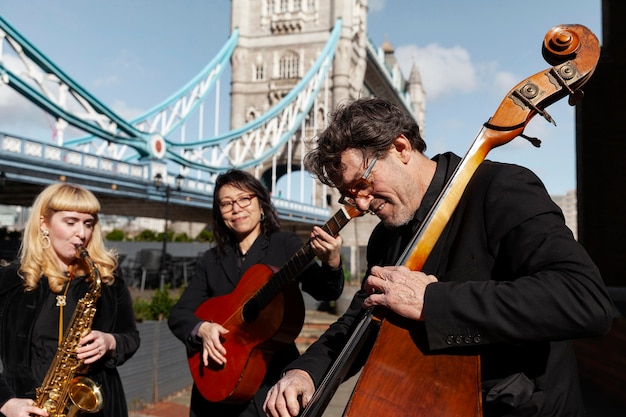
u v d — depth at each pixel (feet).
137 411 16.58
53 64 56.95
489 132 4.54
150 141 70.85
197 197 77.36
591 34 4.45
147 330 17.54
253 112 179.73
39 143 48.88
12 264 7.91
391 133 4.66
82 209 7.88
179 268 70.08
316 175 5.12
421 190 4.92
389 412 4.07
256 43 180.96
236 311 8.71
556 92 4.43
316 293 8.82
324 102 165.78
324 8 176.96
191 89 116.47
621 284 16.78
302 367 5.44
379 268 4.47
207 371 8.70
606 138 17.08
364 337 4.50
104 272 8.23
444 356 4.18
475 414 4.02
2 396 7.00
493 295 3.97
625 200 16.88
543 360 4.40
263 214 9.58
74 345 7.62
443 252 4.69
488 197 4.49
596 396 11.40
